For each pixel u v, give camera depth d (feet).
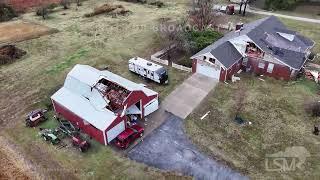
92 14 221.66
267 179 94.27
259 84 139.33
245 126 115.14
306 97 129.90
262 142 107.86
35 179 97.04
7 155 106.01
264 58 141.69
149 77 142.00
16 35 192.85
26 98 134.62
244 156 102.47
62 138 111.45
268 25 156.56
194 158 102.06
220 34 167.53
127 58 163.12
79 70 123.75
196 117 120.26
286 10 225.97
